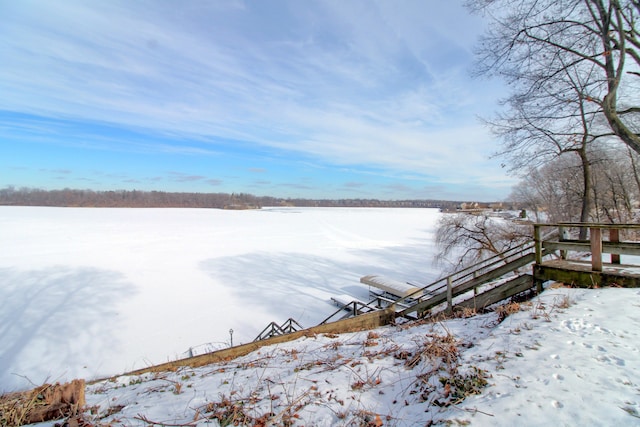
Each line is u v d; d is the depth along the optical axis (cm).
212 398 348
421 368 347
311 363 437
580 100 1087
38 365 1395
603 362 289
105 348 1559
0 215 9106
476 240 1827
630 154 1812
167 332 1744
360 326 784
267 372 427
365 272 3156
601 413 223
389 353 418
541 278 600
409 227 7669
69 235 5297
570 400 240
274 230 6762
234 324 1861
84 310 2022
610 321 374
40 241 4594
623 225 506
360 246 4681
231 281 2739
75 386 330
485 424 225
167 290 2467
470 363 321
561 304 450
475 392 269
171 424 287
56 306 2080
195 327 1811
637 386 252
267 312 2055
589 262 619
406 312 859
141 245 4456
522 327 393
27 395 333
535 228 608
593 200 2017
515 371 291
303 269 3219
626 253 508
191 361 633
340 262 3562
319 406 291
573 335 350
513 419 226
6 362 1414
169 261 3459
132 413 331
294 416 277
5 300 2161
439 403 266
